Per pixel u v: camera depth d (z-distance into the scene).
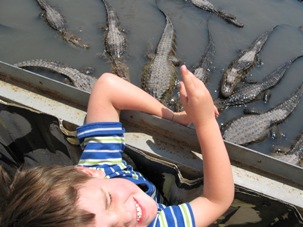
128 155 1.06
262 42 2.43
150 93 1.90
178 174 0.97
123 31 2.35
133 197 0.80
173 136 1.07
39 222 0.67
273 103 2.09
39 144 1.10
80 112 1.10
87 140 0.99
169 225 0.90
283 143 1.86
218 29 2.54
